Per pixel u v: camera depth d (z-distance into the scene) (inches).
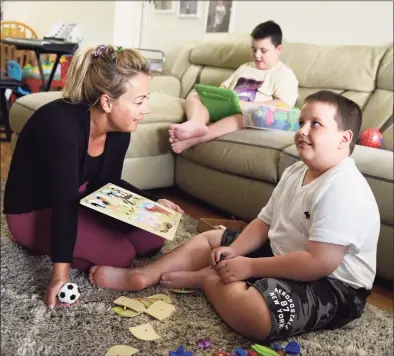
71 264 55.9
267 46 95.3
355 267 48.5
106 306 49.3
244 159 77.5
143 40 159.9
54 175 48.9
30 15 217.0
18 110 93.5
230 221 72.9
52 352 41.1
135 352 41.9
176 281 53.7
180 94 125.0
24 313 46.3
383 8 103.3
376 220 48.2
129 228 60.2
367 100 92.2
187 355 41.4
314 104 49.1
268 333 44.1
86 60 50.4
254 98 95.1
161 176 92.4
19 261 57.5
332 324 48.9
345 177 47.1
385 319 53.3
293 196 51.2
